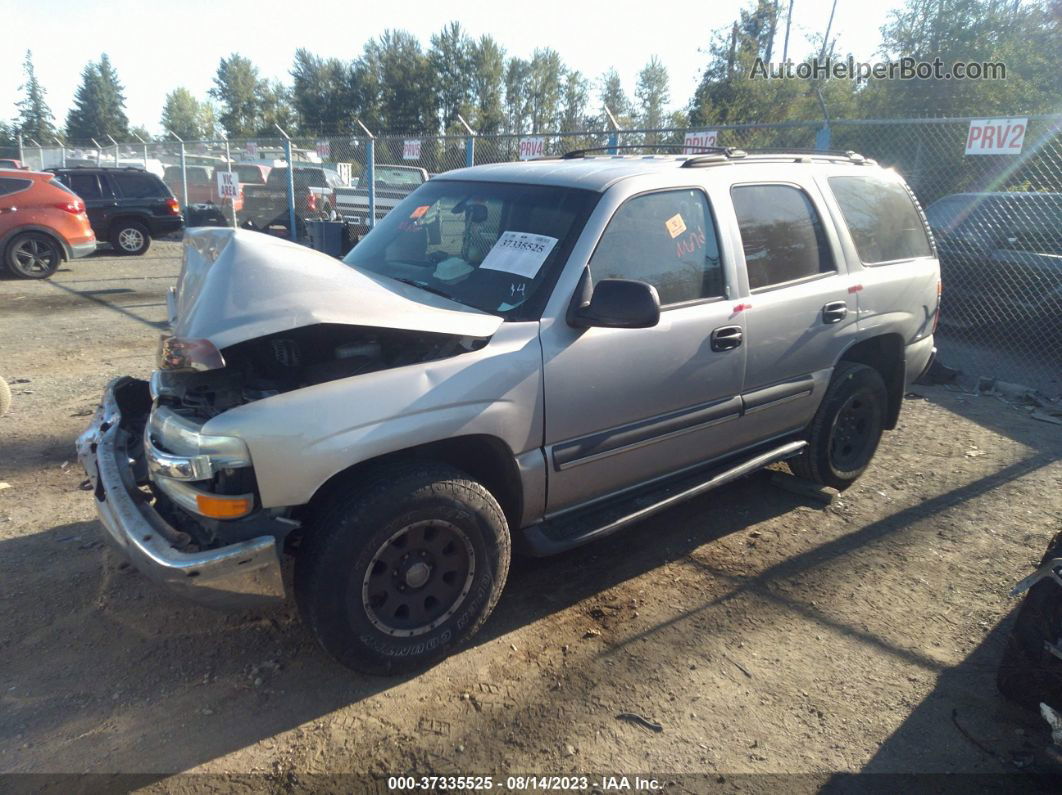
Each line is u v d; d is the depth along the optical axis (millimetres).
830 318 4426
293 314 2770
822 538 4469
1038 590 2965
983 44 17375
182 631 3436
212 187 20203
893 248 5023
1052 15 17344
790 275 4277
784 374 4277
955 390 7707
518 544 3473
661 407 3695
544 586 3900
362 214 13594
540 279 3354
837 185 4695
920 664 3355
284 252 3045
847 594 3887
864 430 5020
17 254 12648
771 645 3459
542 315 3256
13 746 2764
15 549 4070
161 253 16922
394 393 2877
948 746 2885
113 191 15953
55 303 10961
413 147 11594
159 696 3035
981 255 8992
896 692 3174
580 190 3582
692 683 3193
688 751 2824
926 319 5215
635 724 2951
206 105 96188
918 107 17266
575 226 3432
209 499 2686
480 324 3115
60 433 5770
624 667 3281
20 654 3252
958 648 3473
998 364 8477
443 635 3154
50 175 13016
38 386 6938
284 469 2689
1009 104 16453
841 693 3158
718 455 4164
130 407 3865
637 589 3891
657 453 3760
